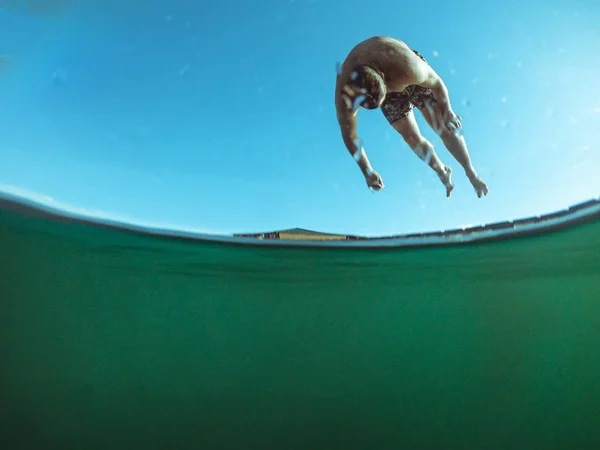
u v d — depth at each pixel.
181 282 6.70
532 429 6.37
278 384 6.89
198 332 6.78
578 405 6.34
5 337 5.71
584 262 6.37
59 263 5.96
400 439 6.75
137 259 6.29
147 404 6.24
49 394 5.77
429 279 7.09
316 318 7.27
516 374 6.66
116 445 5.91
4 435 5.41
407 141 3.63
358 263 6.76
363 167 3.11
